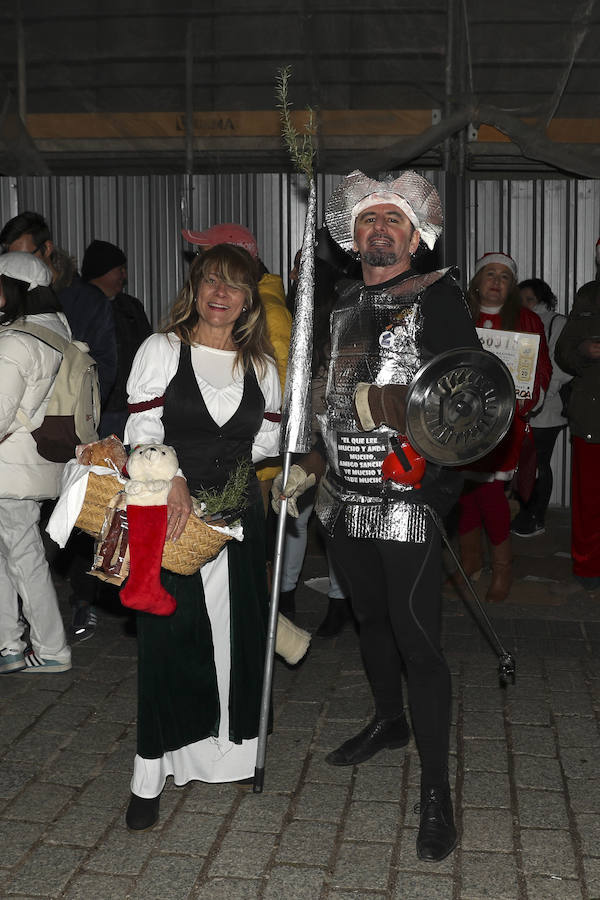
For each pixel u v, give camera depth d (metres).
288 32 7.76
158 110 8.05
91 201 8.48
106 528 3.19
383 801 3.55
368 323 3.28
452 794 3.60
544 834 3.32
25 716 4.27
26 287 4.29
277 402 3.59
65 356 4.34
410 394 3.05
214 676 3.51
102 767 3.82
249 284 3.39
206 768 3.62
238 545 3.51
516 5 7.51
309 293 3.42
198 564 3.23
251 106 7.96
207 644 3.47
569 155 7.64
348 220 3.41
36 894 2.99
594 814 3.45
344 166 7.89
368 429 3.22
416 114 7.74
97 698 4.47
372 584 3.60
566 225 8.23
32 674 4.74
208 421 3.40
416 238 3.39
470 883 3.04
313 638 5.25
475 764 3.82
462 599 5.96
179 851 3.23
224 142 8.05
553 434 7.48
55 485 4.48
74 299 5.40
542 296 7.56
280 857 3.19
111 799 3.57
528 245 8.28
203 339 3.44
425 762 3.33
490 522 5.82
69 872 3.11
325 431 3.44
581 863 3.15
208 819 3.43
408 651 3.34
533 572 6.55
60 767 3.81
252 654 3.57
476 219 8.27
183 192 8.35
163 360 3.38
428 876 3.09
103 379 5.42
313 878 3.07
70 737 4.07
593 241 8.21
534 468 5.81
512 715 4.27
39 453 4.34
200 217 8.36
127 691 4.55
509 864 3.15
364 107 7.78
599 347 5.70
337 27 7.69
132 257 8.49
